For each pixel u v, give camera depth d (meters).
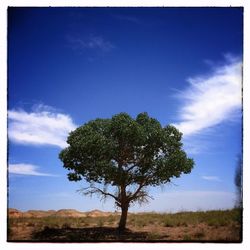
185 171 29.47
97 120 30.06
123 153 29.70
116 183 29.41
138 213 42.31
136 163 29.89
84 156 29.06
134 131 28.53
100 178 29.59
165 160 29.14
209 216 34.22
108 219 38.44
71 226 33.44
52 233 30.22
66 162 29.67
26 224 33.72
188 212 38.28
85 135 29.20
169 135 29.89
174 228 31.48
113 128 28.98
